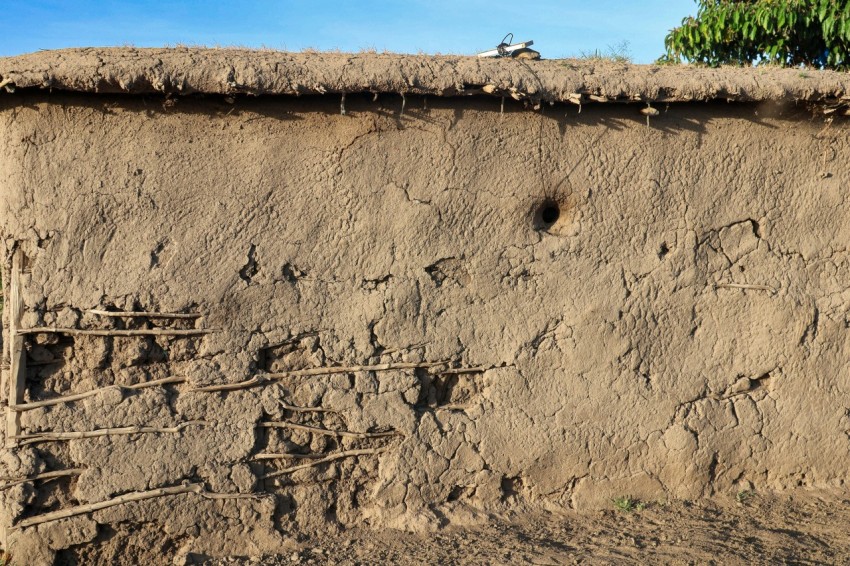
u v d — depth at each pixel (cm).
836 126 589
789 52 916
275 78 479
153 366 497
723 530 532
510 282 545
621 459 569
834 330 599
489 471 548
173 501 494
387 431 531
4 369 483
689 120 564
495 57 572
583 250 554
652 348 570
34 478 474
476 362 544
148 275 488
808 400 598
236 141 497
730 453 587
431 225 528
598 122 550
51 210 475
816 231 595
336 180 512
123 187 483
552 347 554
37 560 475
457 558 491
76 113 474
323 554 500
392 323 527
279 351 516
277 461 516
